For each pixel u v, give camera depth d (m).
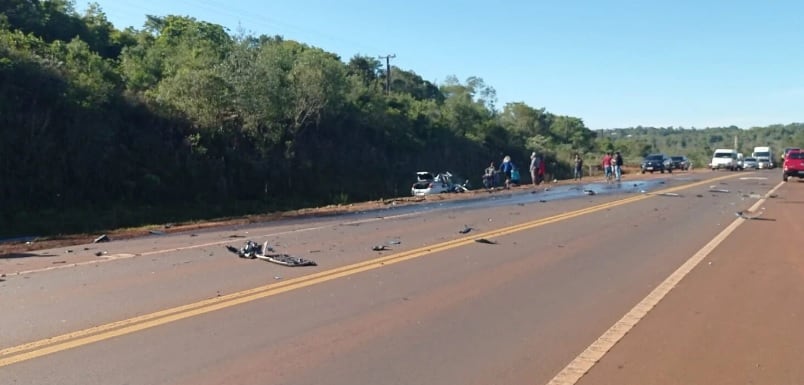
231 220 20.41
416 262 11.34
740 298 8.80
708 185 36.03
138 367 5.86
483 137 69.19
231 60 38.88
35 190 25.67
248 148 37.81
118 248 13.55
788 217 19.30
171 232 17.00
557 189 33.94
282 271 10.42
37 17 41.75
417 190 37.25
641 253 12.54
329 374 5.75
